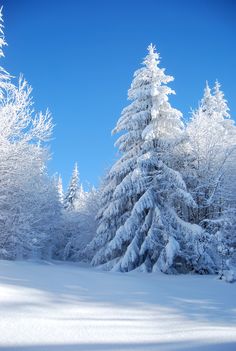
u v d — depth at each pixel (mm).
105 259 18906
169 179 16422
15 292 5184
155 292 7219
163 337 3822
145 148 17438
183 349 3344
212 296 7441
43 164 17516
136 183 16797
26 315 4199
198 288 8672
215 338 3822
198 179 17125
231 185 17328
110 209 17953
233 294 7984
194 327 4359
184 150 17844
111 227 18766
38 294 5328
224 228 14828
